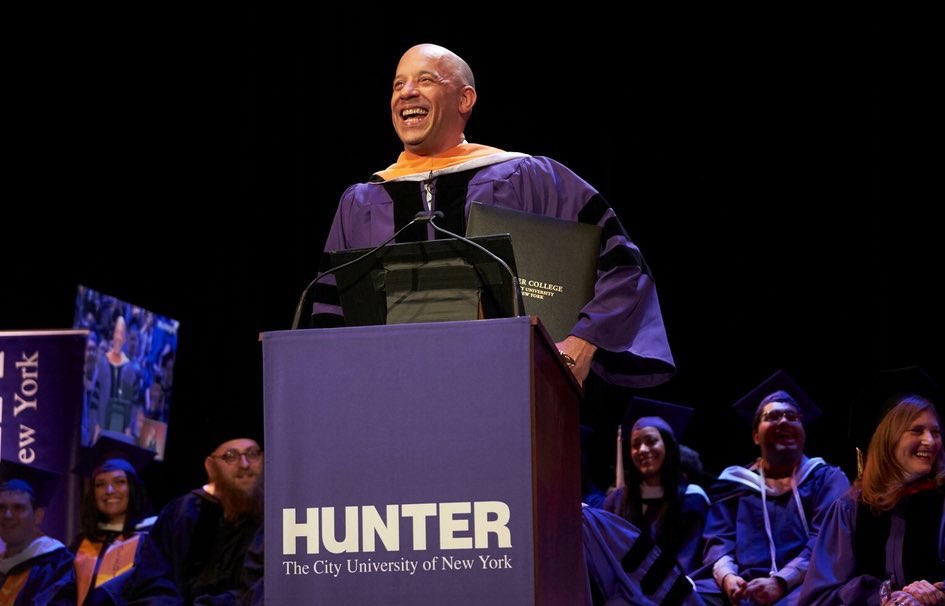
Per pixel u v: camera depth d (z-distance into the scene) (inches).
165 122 444.1
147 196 451.2
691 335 396.2
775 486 258.5
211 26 433.4
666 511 259.0
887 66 372.8
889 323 372.5
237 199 442.3
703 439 392.2
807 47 383.6
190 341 451.5
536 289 136.0
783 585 231.9
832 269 382.9
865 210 378.0
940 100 367.9
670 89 399.2
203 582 272.1
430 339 94.3
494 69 412.8
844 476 257.0
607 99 404.2
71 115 444.8
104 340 364.2
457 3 416.5
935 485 203.9
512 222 136.6
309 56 430.9
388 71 425.4
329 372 95.7
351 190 151.9
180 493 449.1
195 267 451.2
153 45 436.5
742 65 391.9
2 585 280.8
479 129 411.5
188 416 450.6
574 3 406.6
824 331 382.6
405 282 111.4
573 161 406.9
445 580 91.7
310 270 440.5
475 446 92.5
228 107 439.2
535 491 91.6
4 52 436.1
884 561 204.4
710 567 251.0
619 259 140.2
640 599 179.0
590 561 179.6
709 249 396.2
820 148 384.2
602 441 392.5
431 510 92.6
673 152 400.2
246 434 448.5
